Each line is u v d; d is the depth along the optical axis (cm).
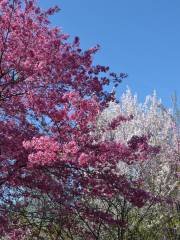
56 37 873
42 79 816
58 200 774
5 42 822
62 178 787
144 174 1187
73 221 894
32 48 827
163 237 1150
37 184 767
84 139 766
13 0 835
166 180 1245
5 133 769
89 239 932
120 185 780
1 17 824
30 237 916
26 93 806
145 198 785
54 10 873
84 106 757
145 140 848
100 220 854
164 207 1170
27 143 692
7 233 793
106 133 1229
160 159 1294
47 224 908
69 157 684
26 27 839
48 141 688
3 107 823
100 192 790
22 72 806
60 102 776
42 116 807
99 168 774
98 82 866
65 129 776
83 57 870
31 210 887
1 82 834
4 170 748
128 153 752
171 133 1379
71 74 848
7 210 783
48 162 688
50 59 820
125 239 1094
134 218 1135
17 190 834
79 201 870
